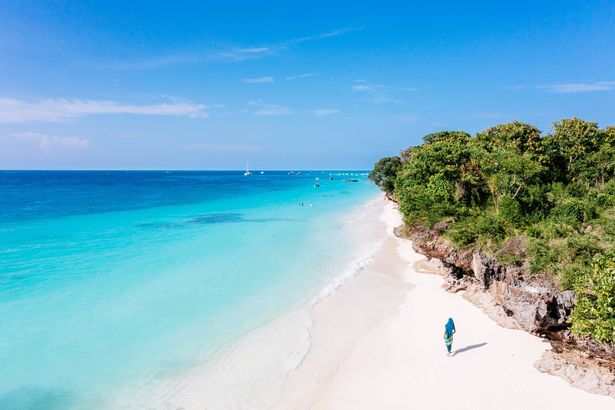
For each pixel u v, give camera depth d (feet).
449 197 144.36
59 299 86.12
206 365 61.31
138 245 139.85
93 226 179.93
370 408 51.39
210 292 92.02
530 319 69.67
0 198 315.58
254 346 67.21
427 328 73.31
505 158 135.85
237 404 52.31
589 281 60.80
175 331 71.97
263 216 219.20
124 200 306.76
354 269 111.75
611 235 95.04
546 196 128.36
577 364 57.77
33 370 58.85
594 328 57.21
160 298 87.71
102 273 105.09
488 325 73.46
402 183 177.17
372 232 171.83
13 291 90.63
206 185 558.15
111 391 54.44
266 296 89.97
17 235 155.94
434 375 58.18
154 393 54.24
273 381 57.47
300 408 51.65
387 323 76.07
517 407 50.49
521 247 97.71
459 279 96.43
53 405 51.26
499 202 127.95
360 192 440.86
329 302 86.84
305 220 205.98
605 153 150.20
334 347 67.26
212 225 185.98
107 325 73.72
